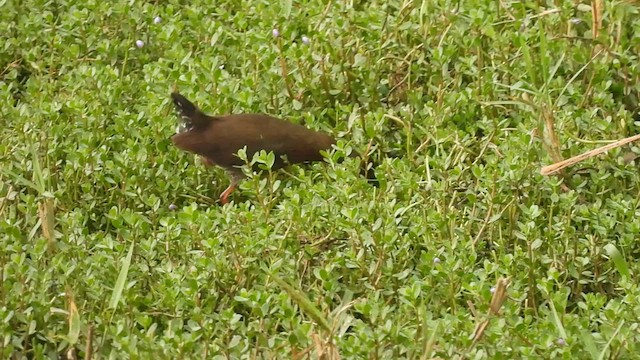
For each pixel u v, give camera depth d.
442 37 16.23
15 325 12.19
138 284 12.92
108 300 12.48
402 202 14.12
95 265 12.76
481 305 12.03
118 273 12.70
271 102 15.84
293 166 14.85
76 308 11.69
